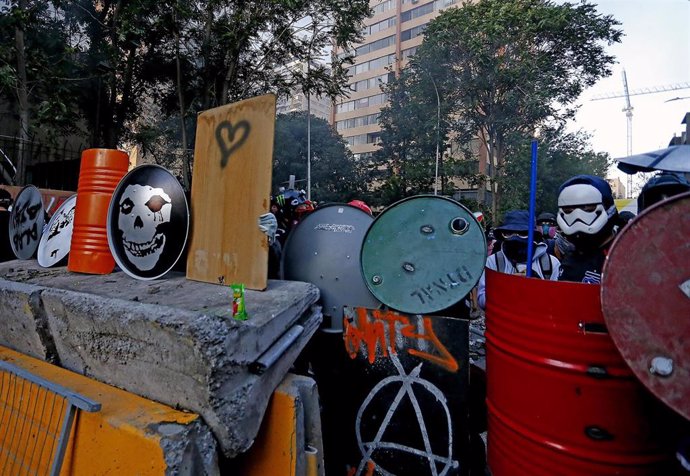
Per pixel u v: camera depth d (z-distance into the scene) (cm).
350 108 4700
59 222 331
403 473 201
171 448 135
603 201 183
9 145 1039
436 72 1791
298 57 1246
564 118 1838
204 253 240
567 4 1619
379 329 210
